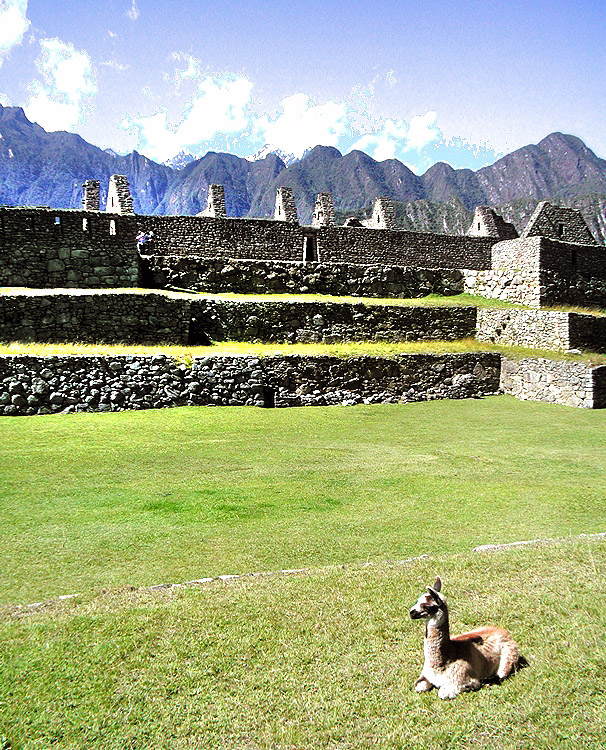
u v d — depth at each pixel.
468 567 8.98
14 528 10.99
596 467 16.00
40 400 20.31
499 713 5.67
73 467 14.83
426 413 23.62
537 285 33.94
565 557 9.15
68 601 8.23
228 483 13.91
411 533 11.12
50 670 6.54
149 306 26.06
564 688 5.93
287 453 16.94
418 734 5.52
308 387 24.34
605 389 25.28
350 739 5.52
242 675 6.48
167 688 6.28
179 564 9.71
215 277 31.67
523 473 15.32
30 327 24.30
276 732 5.64
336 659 6.73
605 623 6.98
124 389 21.36
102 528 11.10
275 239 34.78
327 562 9.84
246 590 8.40
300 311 29.47
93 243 29.55
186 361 22.70
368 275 34.81
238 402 22.78
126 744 5.54
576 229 40.88
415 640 7.05
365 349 26.92
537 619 7.24
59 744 5.54
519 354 28.17
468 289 37.03
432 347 28.80
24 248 28.83
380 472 15.15
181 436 18.39
